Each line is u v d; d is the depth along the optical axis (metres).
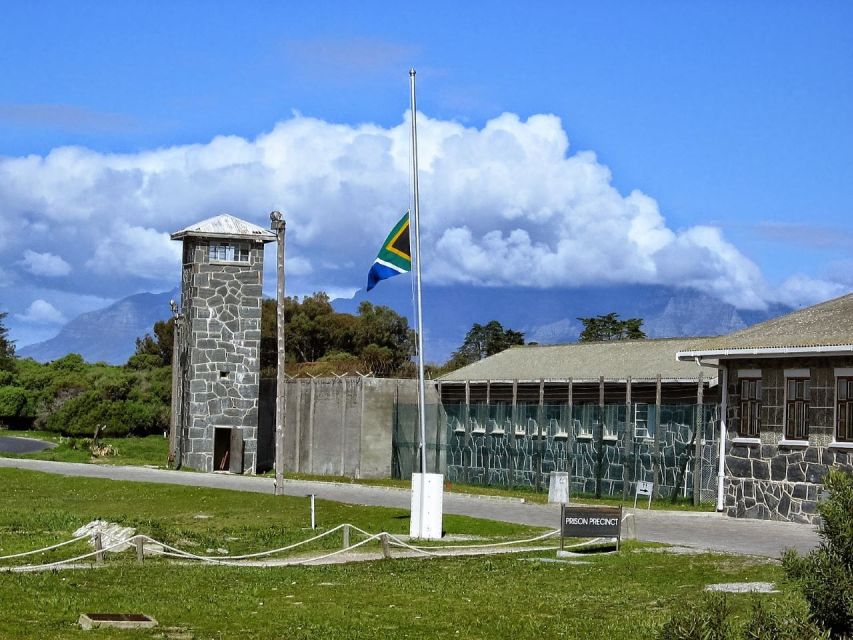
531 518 35.44
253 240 57.66
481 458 52.88
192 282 57.38
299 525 33.38
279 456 41.06
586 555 26.03
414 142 33.28
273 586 21.64
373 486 47.62
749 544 27.83
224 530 32.31
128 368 105.69
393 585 21.83
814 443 33.56
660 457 43.53
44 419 85.12
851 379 32.81
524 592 21.06
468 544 29.02
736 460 36.12
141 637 16.14
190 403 56.69
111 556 25.88
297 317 105.69
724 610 10.82
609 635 17.08
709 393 44.09
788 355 34.09
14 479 44.53
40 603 18.55
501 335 107.56
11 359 103.94
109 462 60.59
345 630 17.27
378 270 34.06
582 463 47.53
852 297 37.91
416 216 32.84
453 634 17.19
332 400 55.94
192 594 20.31
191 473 52.66
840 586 10.93
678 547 27.02
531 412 50.41
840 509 11.41
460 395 55.97
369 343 106.44
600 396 47.28
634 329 106.75
